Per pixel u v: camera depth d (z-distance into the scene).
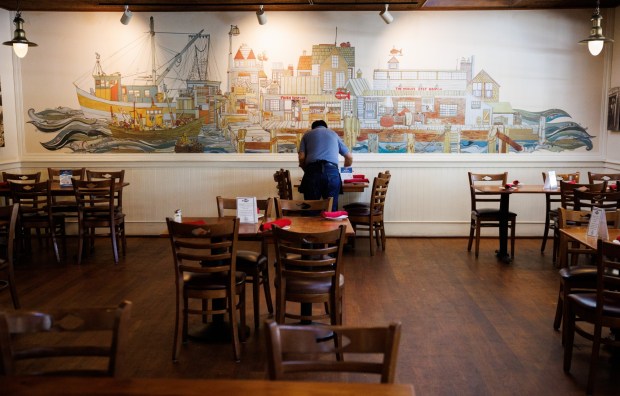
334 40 7.88
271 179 8.06
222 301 4.51
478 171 8.01
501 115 7.94
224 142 8.05
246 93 7.97
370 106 7.95
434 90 7.91
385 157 7.98
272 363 1.90
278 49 7.90
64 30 7.93
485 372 3.73
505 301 5.21
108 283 5.81
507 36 7.83
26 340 4.32
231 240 3.94
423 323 4.65
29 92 8.02
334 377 3.65
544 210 8.07
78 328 2.02
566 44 7.83
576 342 4.23
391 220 8.10
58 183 7.50
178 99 8.01
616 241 3.82
